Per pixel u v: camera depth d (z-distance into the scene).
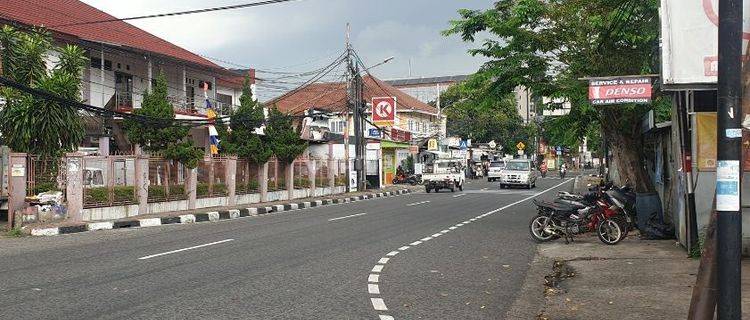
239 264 10.20
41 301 7.37
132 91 31.05
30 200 17.22
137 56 29.86
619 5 13.88
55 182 18.06
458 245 13.02
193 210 22.62
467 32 16.55
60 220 17.27
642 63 14.63
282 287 8.36
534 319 6.95
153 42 33.88
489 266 10.47
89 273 9.28
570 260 11.04
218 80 38.56
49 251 11.87
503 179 42.47
